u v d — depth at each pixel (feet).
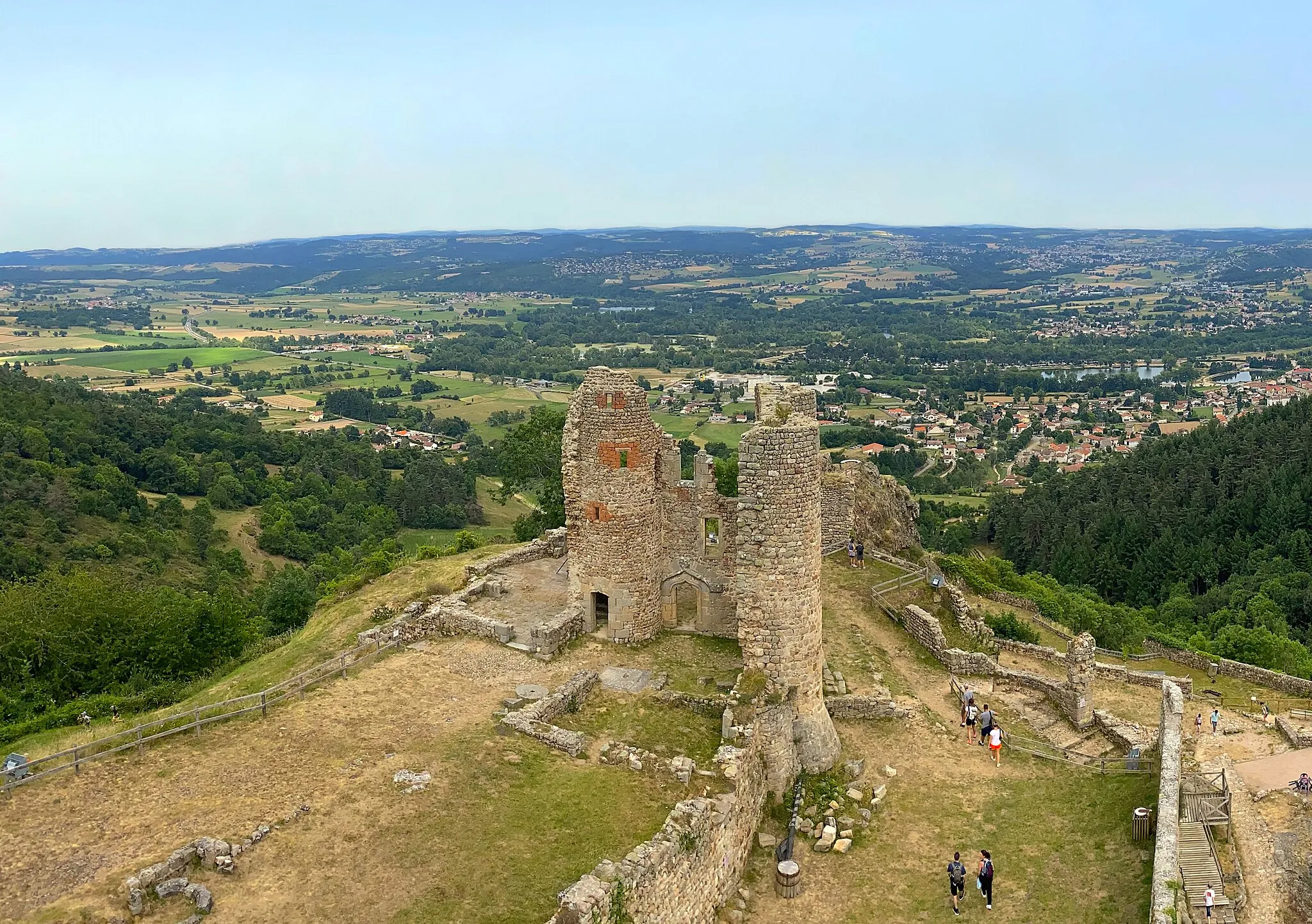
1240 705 148.36
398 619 142.82
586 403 129.39
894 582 175.01
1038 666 159.12
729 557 135.13
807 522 107.34
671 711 111.96
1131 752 117.70
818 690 113.91
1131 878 89.97
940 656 150.20
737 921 87.40
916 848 99.71
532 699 111.34
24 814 82.17
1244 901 85.56
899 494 225.97
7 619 157.17
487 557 188.14
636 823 85.87
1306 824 99.60
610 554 130.62
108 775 90.07
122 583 213.25
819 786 109.29
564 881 76.33
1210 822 96.53
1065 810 106.01
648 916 73.92
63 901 69.41
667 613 140.56
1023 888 91.61
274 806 84.69
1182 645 212.23
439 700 112.37
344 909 70.90
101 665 159.43
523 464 242.99
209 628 173.78
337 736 100.53
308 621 182.19
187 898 70.90
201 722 101.55
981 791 111.14
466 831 82.58
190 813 82.99
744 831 96.58
